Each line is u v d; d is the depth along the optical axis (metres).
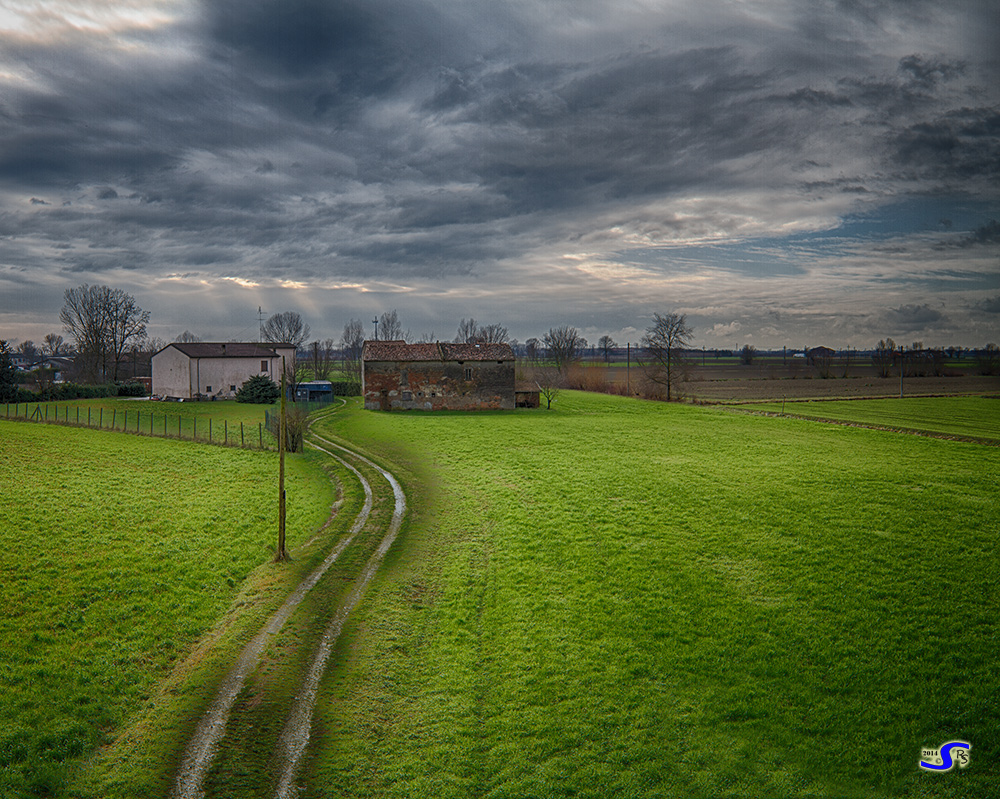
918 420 68.94
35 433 53.81
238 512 34.31
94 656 19.45
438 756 15.89
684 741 16.31
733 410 80.50
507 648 20.78
